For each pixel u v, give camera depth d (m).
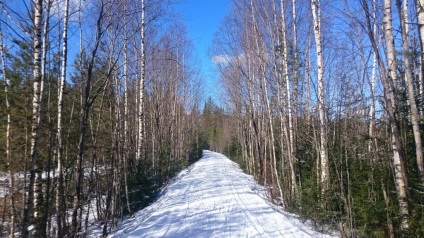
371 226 6.89
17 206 8.95
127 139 15.33
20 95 10.45
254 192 16.59
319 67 10.75
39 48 6.34
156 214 11.97
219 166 34.69
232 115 36.56
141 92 16.97
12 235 7.98
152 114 24.19
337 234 8.51
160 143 22.58
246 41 17.62
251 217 10.73
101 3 8.42
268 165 20.25
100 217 12.73
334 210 8.72
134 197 14.57
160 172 21.80
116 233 10.16
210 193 16.33
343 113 10.16
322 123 10.00
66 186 8.91
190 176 25.55
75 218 8.07
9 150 9.12
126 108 15.16
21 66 10.57
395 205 6.39
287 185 13.17
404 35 6.20
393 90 6.32
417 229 5.57
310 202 9.77
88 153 13.38
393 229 6.27
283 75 14.03
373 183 7.10
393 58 6.38
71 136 11.40
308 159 12.91
